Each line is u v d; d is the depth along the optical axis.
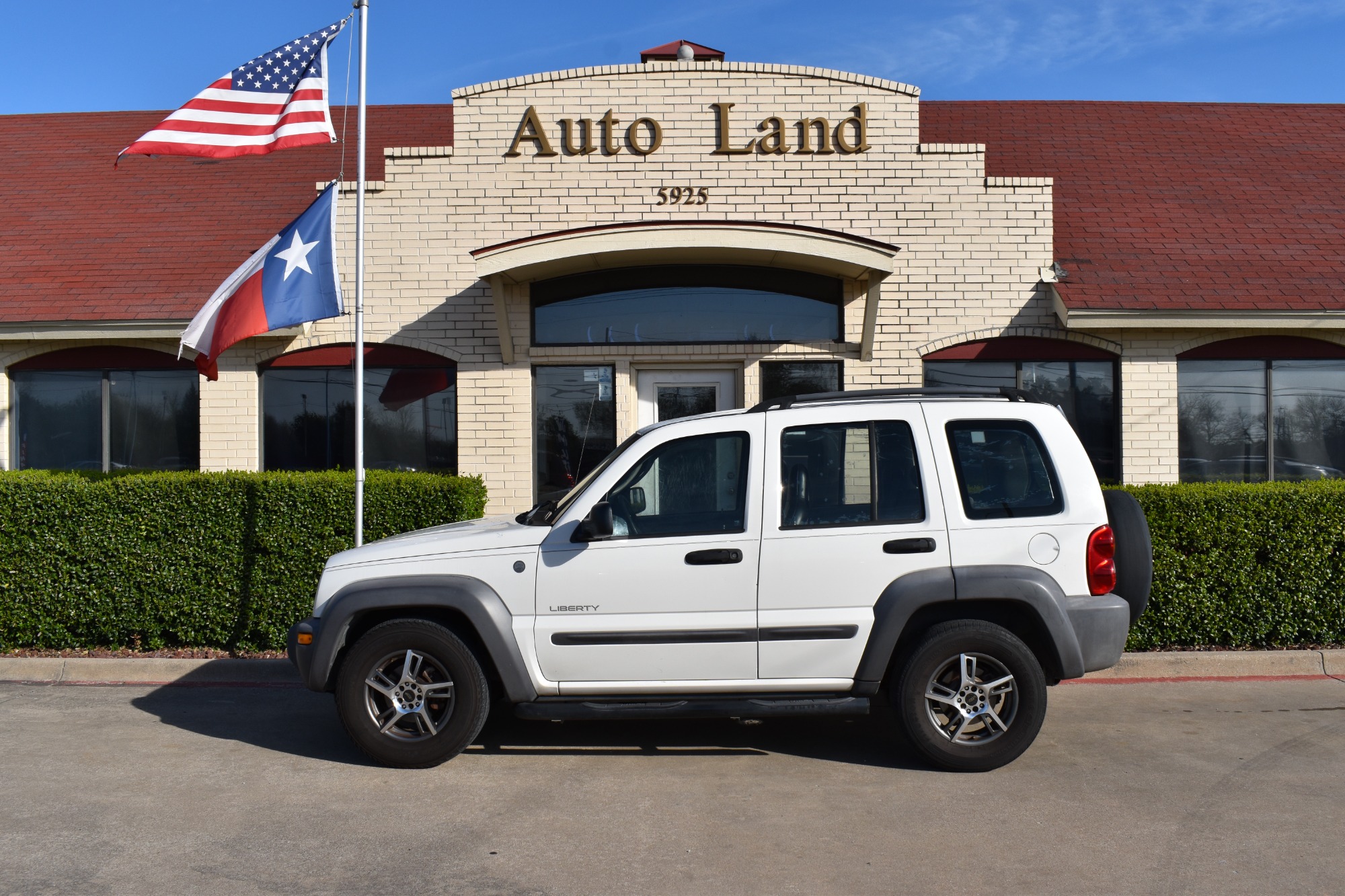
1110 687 7.52
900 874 4.36
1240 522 7.96
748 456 5.78
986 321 10.40
